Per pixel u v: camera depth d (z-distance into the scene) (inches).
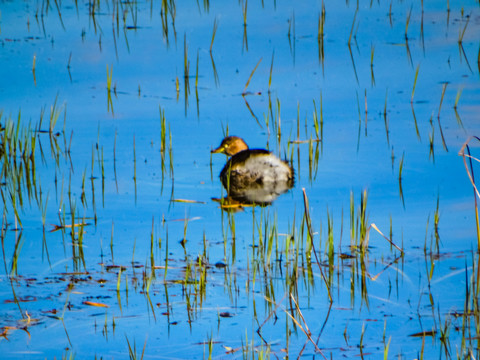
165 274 400.5
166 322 355.9
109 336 342.0
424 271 407.8
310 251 425.4
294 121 668.7
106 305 372.8
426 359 317.7
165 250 442.9
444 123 652.7
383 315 361.1
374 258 426.9
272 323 356.2
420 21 949.2
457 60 814.5
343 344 334.0
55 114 685.3
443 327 346.6
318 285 395.5
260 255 434.3
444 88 676.7
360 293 384.5
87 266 419.8
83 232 469.4
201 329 349.4
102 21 967.0
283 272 412.5
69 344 334.3
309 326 352.5
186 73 791.7
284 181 548.1
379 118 669.3
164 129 610.2
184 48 821.2
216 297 382.6
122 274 409.4
